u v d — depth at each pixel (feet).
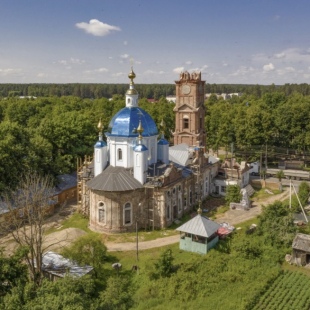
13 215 157.79
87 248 154.81
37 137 259.80
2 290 117.39
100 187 193.98
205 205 245.45
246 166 282.15
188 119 297.94
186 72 294.87
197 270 152.66
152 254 172.24
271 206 190.08
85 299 107.34
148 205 204.03
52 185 242.37
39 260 141.59
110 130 215.31
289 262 162.20
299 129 355.97
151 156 220.64
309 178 307.99
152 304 132.26
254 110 358.02
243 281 145.59
